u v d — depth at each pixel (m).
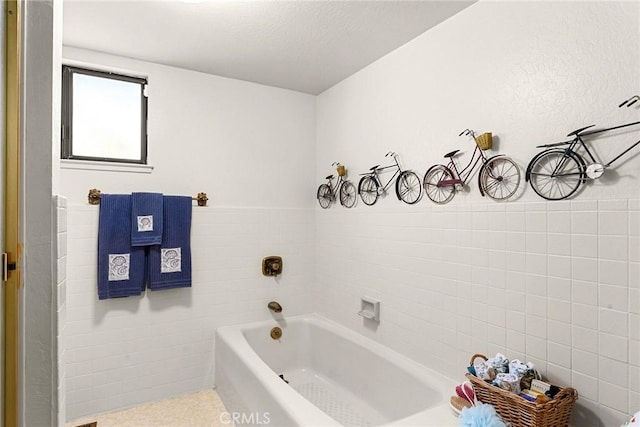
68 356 2.24
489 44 1.73
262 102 2.96
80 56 2.31
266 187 2.97
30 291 1.14
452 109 1.92
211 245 2.72
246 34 2.12
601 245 1.33
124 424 2.23
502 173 1.67
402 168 2.26
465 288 1.84
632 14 1.27
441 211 1.98
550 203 1.49
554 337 1.47
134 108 2.53
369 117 2.56
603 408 1.32
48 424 1.17
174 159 2.60
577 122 1.41
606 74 1.33
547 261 1.50
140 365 2.46
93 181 2.34
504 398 1.36
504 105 1.67
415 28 2.05
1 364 1.03
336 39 2.19
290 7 1.84
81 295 2.28
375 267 2.48
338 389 2.61
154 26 2.03
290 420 1.61
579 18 1.41
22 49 1.10
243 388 2.16
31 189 1.14
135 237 2.35
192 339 2.64
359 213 2.65
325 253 3.04
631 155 1.27
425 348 2.07
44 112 1.15
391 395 2.16
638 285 1.24
